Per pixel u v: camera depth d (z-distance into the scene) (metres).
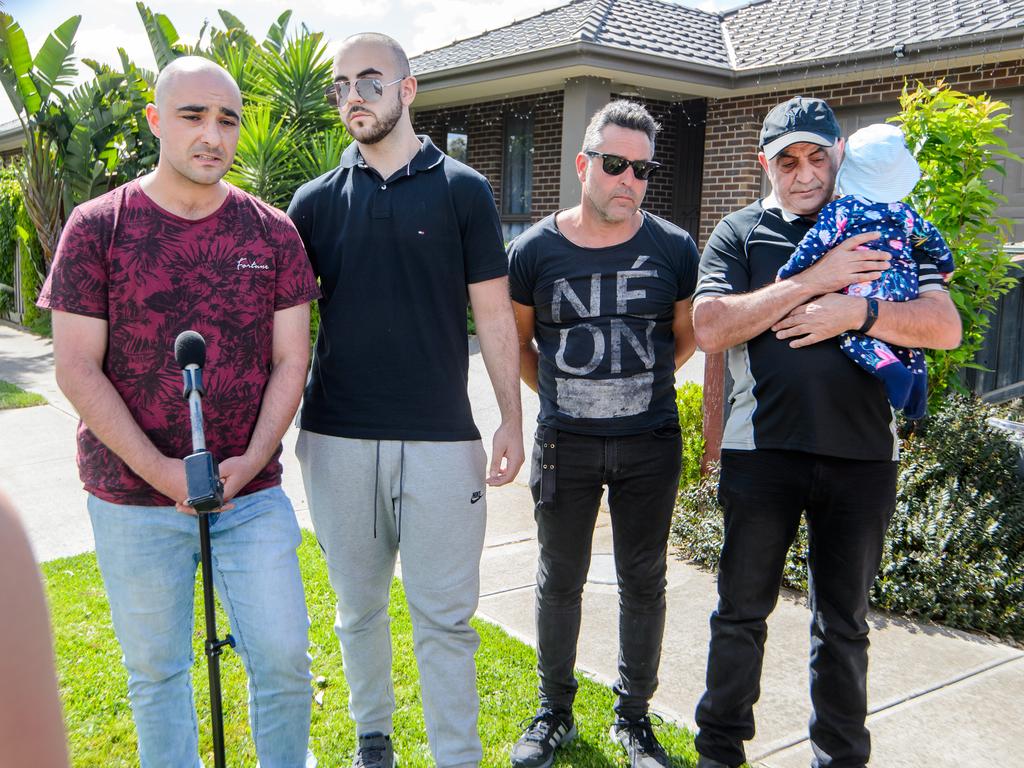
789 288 2.51
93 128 12.10
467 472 2.66
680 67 9.77
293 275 2.51
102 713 3.15
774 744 2.94
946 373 4.73
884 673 3.39
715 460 4.94
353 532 2.69
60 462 6.23
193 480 2.02
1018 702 3.18
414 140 2.71
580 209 2.91
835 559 2.55
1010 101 8.30
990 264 4.65
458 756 2.63
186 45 12.51
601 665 3.49
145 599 2.41
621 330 2.82
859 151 2.57
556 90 11.54
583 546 2.90
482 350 2.73
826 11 11.03
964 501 4.14
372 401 2.62
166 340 2.34
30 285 13.05
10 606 0.71
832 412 2.49
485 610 3.96
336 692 3.29
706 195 11.05
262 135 9.96
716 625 2.67
